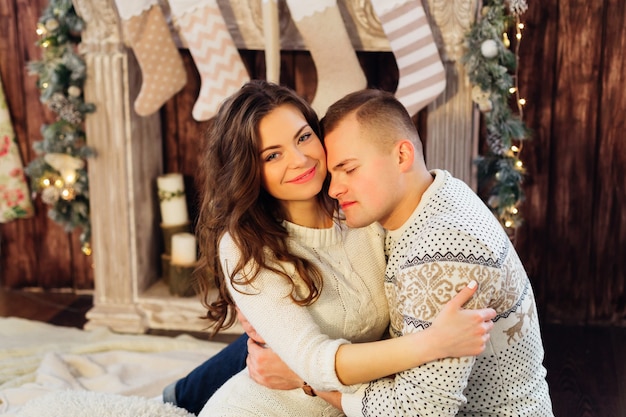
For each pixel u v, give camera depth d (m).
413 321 1.56
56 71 3.08
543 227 3.40
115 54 3.16
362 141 1.61
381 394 1.60
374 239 1.85
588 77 3.23
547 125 3.30
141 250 3.42
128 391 2.80
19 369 2.94
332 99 2.96
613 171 3.30
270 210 1.78
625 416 2.66
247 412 1.78
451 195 1.64
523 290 1.64
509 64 2.94
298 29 2.91
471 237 1.52
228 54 3.01
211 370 2.21
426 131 3.42
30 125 3.64
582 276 3.42
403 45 2.88
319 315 1.74
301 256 1.75
